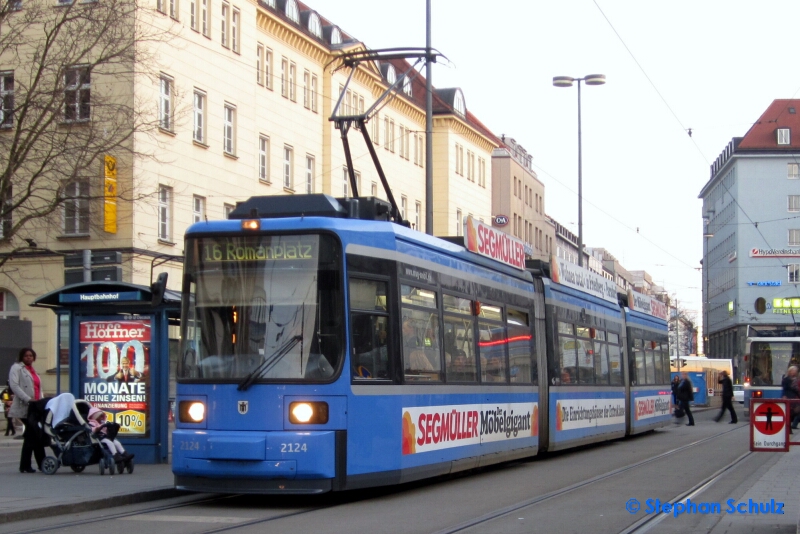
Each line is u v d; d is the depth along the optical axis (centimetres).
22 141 2714
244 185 4238
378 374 1309
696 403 6050
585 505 1270
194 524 1092
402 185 6088
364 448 1269
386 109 5856
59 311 1764
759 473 1723
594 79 3938
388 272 1348
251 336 1260
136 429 1738
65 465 1577
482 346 1661
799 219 9650
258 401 1237
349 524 1090
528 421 1862
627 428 2730
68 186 2886
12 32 2816
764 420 1036
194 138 3875
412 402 1380
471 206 7019
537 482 1579
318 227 1268
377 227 1349
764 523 1102
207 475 1240
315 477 1214
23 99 2752
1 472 1627
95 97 2900
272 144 4556
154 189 3578
